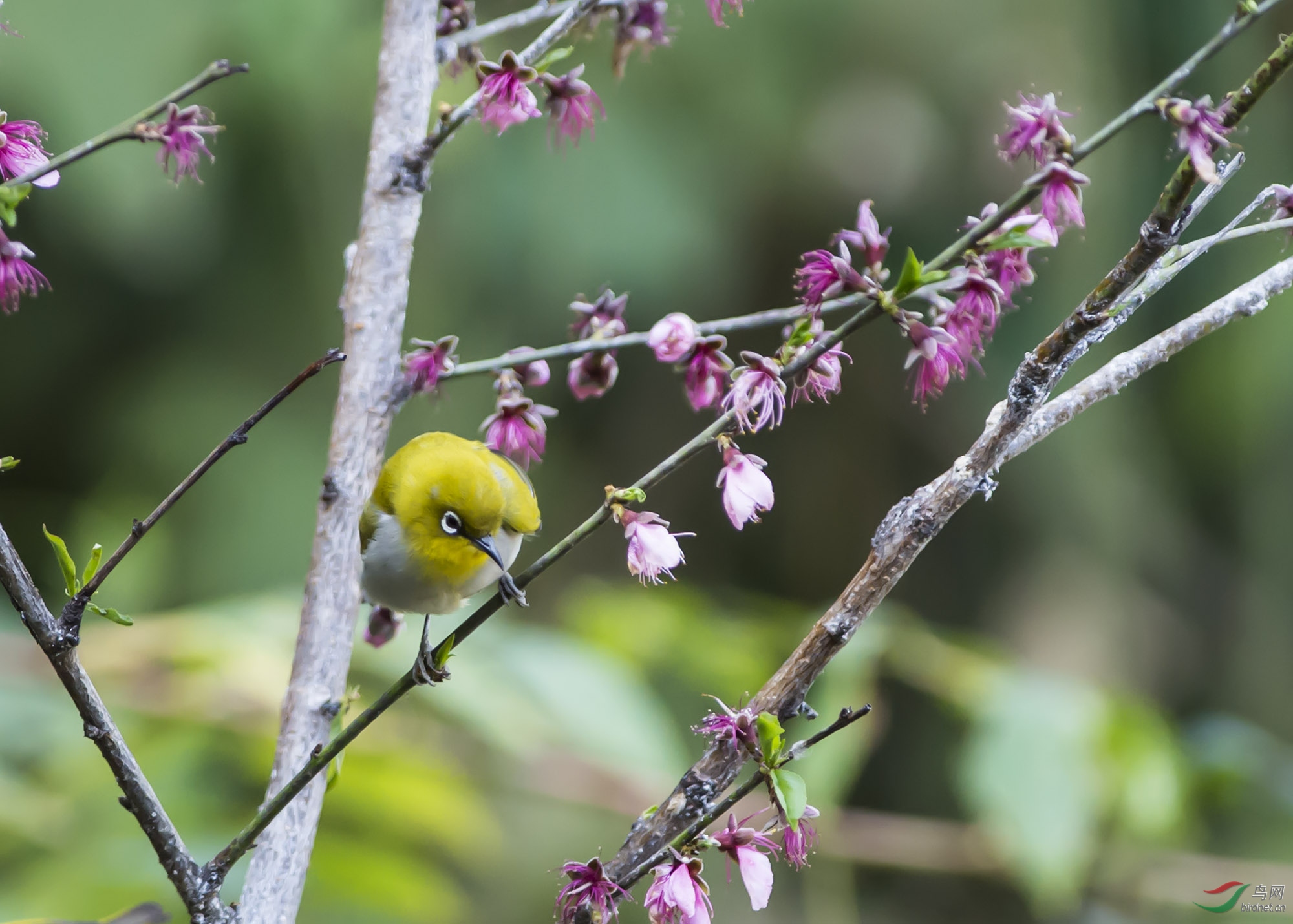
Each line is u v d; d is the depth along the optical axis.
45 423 13.01
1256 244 13.03
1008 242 3.52
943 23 13.28
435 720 8.30
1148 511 14.39
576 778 7.98
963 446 15.32
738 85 13.09
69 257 12.45
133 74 10.18
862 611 3.70
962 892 13.08
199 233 11.84
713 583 15.84
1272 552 14.30
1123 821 7.53
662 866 3.59
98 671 7.05
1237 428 13.90
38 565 12.66
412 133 5.03
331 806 7.18
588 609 8.40
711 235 13.04
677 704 9.71
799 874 12.17
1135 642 14.14
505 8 12.41
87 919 6.07
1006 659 7.89
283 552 12.00
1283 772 7.63
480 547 5.91
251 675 7.02
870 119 13.41
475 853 9.27
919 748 14.45
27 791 6.51
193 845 6.52
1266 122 12.98
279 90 11.48
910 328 3.78
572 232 12.60
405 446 6.36
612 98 12.76
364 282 4.96
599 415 15.23
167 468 12.35
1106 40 13.15
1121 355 3.98
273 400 3.45
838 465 15.82
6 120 4.05
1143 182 12.87
